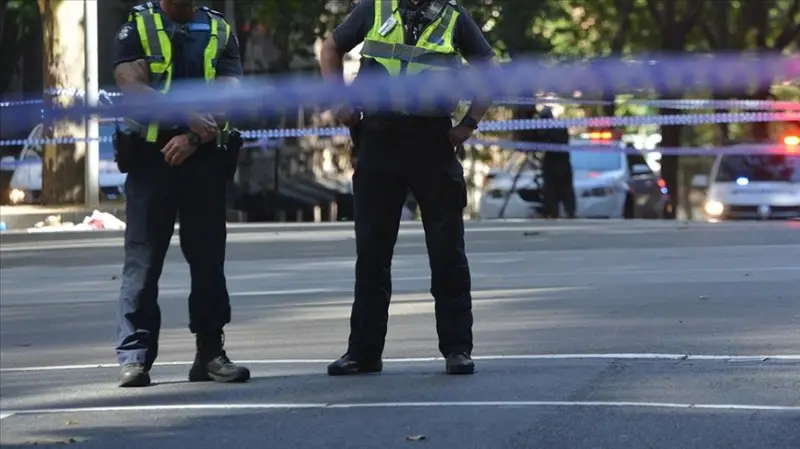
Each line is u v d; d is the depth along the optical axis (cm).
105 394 2678
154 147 2662
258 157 12400
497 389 2595
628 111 12662
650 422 2259
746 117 8738
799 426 2209
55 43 9081
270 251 5931
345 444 2178
